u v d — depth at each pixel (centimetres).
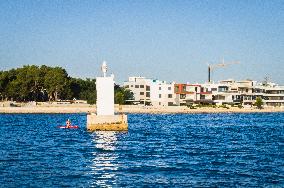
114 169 3145
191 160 3684
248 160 3731
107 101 6581
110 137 6066
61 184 2595
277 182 2714
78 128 8375
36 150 4416
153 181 2708
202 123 11319
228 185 2611
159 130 8225
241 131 8319
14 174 2903
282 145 5316
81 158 3762
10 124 9875
